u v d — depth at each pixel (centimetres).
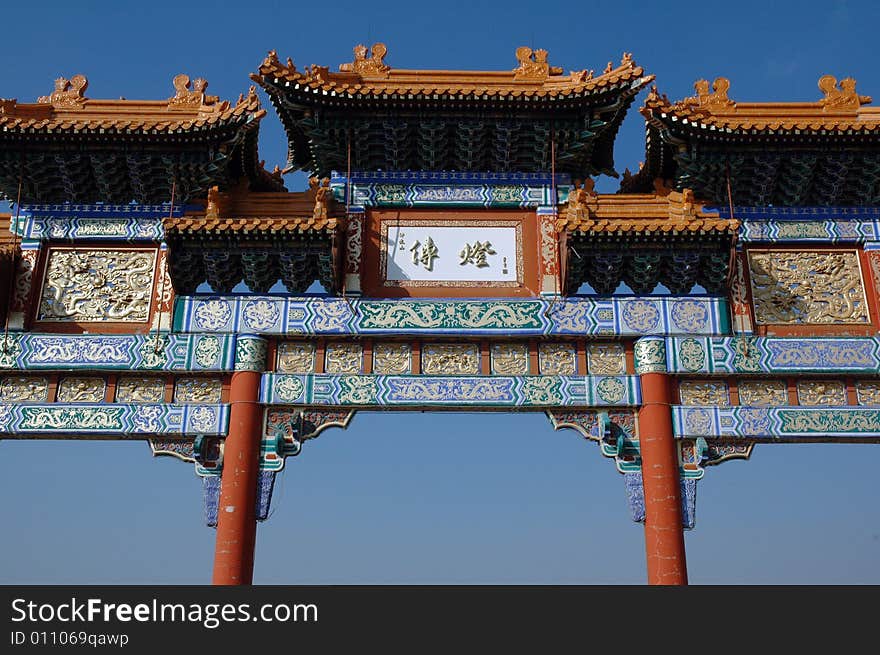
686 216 2436
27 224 2528
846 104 2580
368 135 2538
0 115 2434
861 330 2448
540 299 2433
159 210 2558
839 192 2555
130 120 2536
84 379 2389
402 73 2583
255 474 2289
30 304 2452
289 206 2541
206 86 2597
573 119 2508
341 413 2356
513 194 2566
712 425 2333
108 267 2508
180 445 2338
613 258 2408
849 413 2350
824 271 2514
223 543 2205
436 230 2539
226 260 2417
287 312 2422
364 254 2500
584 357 2414
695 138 2462
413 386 2359
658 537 2228
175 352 2384
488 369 2398
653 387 2352
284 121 2695
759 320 2455
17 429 2319
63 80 2589
